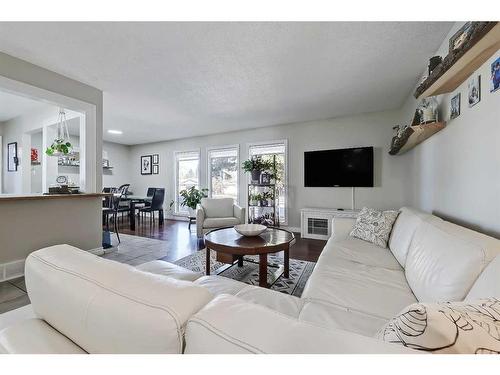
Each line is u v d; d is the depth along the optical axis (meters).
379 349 0.38
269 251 2.02
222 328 0.43
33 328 0.68
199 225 3.83
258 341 0.40
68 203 2.78
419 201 2.84
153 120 4.44
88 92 2.90
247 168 4.67
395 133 3.43
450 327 0.45
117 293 0.54
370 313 1.08
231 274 2.49
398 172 3.79
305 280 2.34
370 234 2.22
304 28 1.85
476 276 0.89
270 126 4.90
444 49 2.00
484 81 1.37
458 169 1.72
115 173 6.77
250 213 5.00
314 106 3.69
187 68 2.49
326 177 4.27
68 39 2.00
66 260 0.70
